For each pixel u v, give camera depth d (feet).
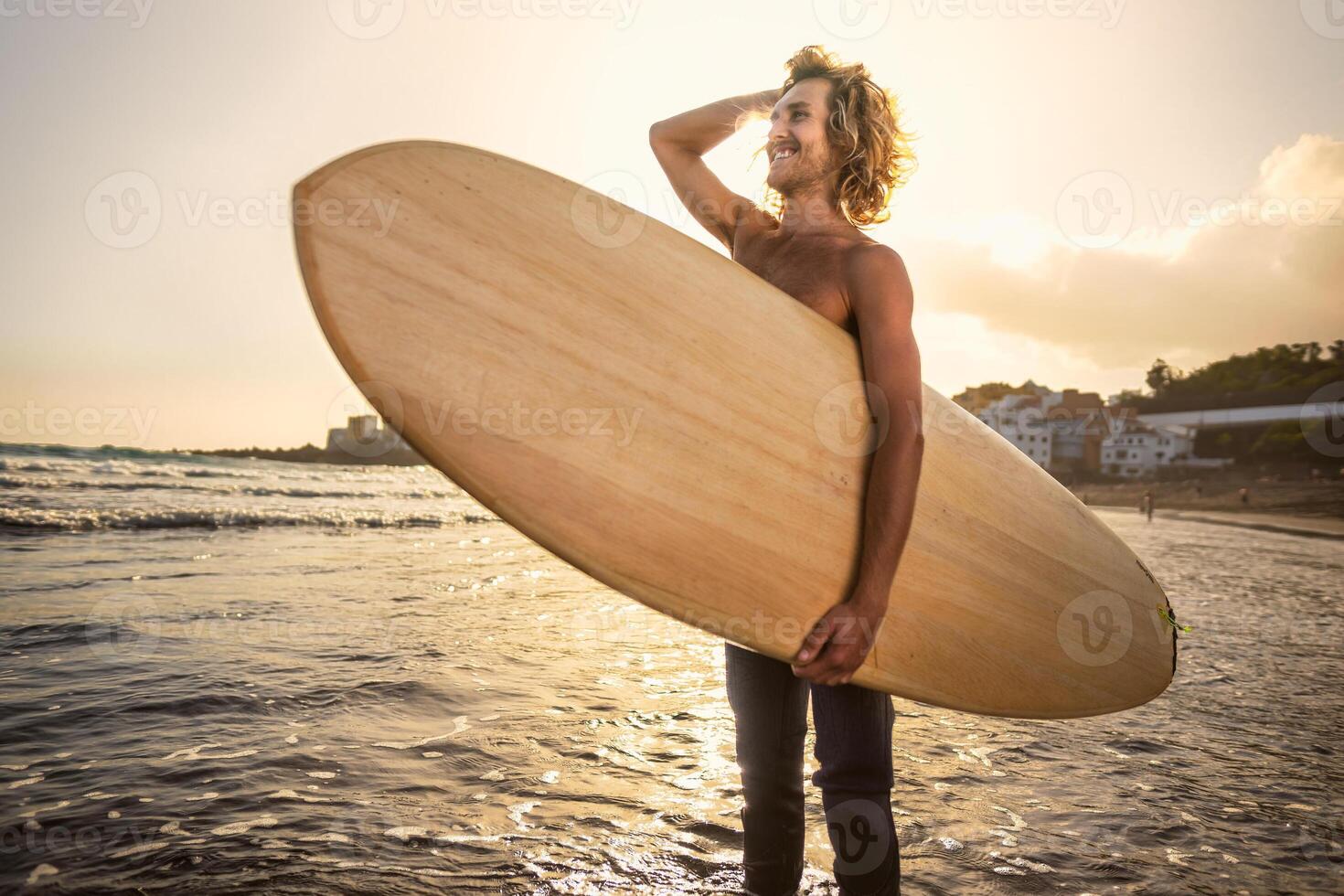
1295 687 12.25
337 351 3.50
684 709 9.45
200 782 6.71
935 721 9.57
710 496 4.09
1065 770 7.86
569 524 3.80
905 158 5.03
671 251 4.33
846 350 4.50
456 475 3.64
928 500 5.01
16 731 7.83
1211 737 9.30
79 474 63.10
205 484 63.26
